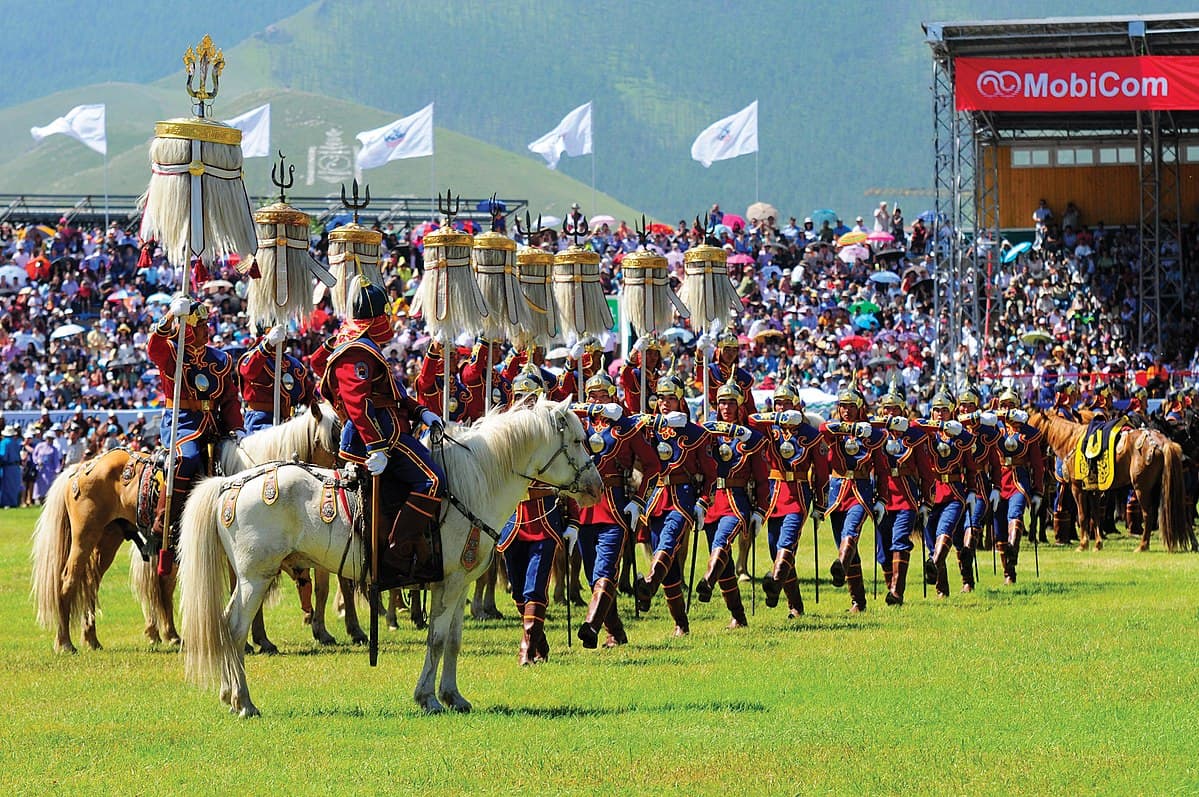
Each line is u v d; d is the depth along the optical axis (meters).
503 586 44.56
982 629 34.72
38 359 97.00
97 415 84.19
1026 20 83.50
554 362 67.19
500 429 26.33
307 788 20.69
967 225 104.25
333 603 42.69
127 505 32.69
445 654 26.16
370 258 45.47
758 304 99.62
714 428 35.50
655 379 45.94
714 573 35.12
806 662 30.36
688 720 24.81
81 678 29.75
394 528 24.97
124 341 94.94
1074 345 97.06
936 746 22.91
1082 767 21.62
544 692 27.45
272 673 30.00
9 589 46.19
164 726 24.73
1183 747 22.81
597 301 48.19
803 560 53.09
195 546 25.34
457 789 20.59
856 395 38.69
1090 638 32.97
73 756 22.67
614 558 31.44
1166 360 97.19
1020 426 46.19
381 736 23.77
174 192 30.06
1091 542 59.16
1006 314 99.06
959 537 43.38
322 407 30.47
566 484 26.86
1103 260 100.75
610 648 32.78
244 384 37.69
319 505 25.22
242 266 37.47
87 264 104.12
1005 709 25.58
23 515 79.06
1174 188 103.38
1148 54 83.31
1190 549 54.78
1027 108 81.81
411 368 75.88
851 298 100.81
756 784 20.77
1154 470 54.81
